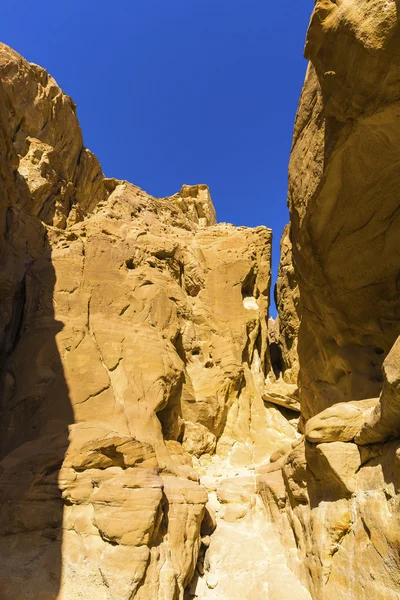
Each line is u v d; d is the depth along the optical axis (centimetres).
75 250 1659
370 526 667
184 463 1396
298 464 932
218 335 1922
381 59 616
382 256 945
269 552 1025
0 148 1571
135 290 1667
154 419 1327
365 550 673
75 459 1009
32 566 862
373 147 760
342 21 636
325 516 797
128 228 2009
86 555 871
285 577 902
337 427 799
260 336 2105
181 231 2353
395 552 595
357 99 688
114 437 1052
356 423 793
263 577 939
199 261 2120
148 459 1044
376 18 597
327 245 989
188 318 1884
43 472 998
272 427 1798
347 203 879
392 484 633
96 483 973
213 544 1107
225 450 1652
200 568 1038
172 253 1961
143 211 2373
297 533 937
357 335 1109
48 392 1270
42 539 919
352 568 693
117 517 897
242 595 923
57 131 2789
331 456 777
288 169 1053
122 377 1390
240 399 1822
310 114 906
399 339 607
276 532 1083
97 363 1366
